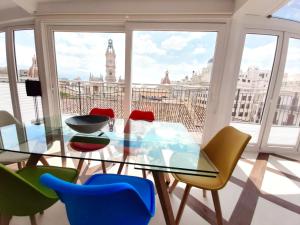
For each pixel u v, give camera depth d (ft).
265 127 9.29
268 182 6.70
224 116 8.90
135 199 2.49
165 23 8.19
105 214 2.54
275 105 8.95
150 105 10.06
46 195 3.26
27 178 4.09
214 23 7.93
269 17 7.81
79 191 2.07
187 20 8.04
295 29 8.16
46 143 4.96
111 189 2.08
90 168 7.16
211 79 8.57
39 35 9.02
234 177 6.98
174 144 5.12
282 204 5.54
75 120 5.84
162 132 5.91
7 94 11.43
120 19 8.32
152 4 7.87
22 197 3.05
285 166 8.04
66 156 4.37
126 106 9.53
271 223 4.76
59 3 8.36
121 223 2.69
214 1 7.52
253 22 7.98
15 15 9.32
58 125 6.17
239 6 6.92
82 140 5.17
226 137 4.75
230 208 5.26
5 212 3.28
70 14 8.40
